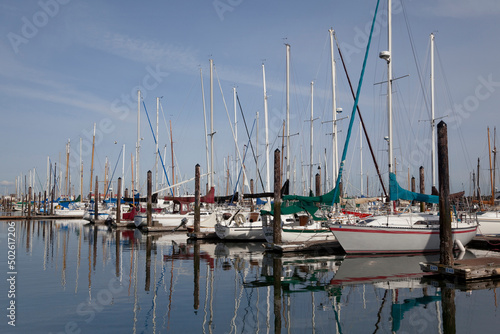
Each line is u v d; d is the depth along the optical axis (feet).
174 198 134.92
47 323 36.29
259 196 108.06
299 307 42.09
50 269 63.16
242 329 35.09
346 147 81.71
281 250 82.12
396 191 76.18
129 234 128.77
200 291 48.93
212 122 138.62
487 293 47.24
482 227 100.94
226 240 107.24
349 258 75.15
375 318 38.40
